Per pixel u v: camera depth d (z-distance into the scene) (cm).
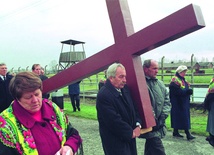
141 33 261
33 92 154
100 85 733
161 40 245
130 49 273
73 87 935
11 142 152
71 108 1026
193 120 726
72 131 183
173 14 234
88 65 307
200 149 482
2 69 529
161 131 333
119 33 281
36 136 159
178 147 496
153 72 340
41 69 653
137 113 275
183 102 546
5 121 155
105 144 278
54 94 905
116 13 283
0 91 525
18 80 153
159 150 325
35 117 165
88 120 788
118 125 260
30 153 154
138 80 276
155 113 330
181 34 238
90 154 471
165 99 348
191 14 222
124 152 271
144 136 320
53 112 176
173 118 564
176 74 564
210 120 455
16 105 161
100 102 270
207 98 455
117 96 268
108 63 292
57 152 161
